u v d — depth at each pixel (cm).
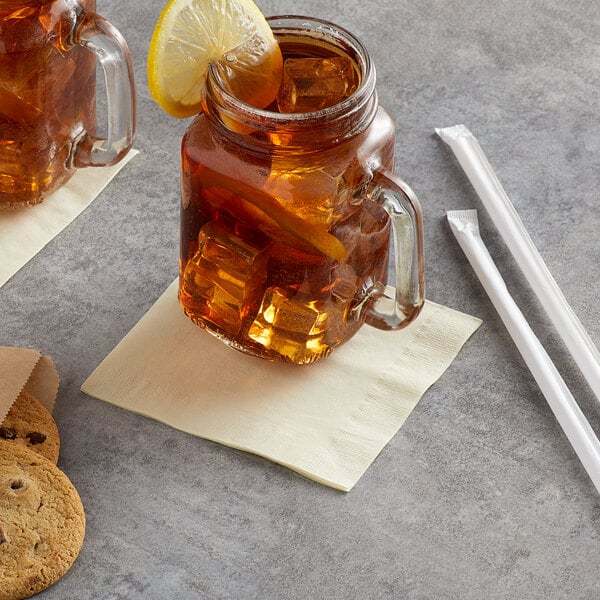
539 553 95
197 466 96
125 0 116
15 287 102
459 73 114
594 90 114
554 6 118
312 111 95
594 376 100
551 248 106
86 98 103
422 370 100
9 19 96
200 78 95
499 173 109
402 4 118
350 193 94
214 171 93
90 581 93
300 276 95
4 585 91
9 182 102
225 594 93
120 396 98
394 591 93
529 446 98
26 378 95
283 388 99
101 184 106
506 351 101
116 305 102
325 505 95
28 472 93
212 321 98
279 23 96
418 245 95
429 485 96
